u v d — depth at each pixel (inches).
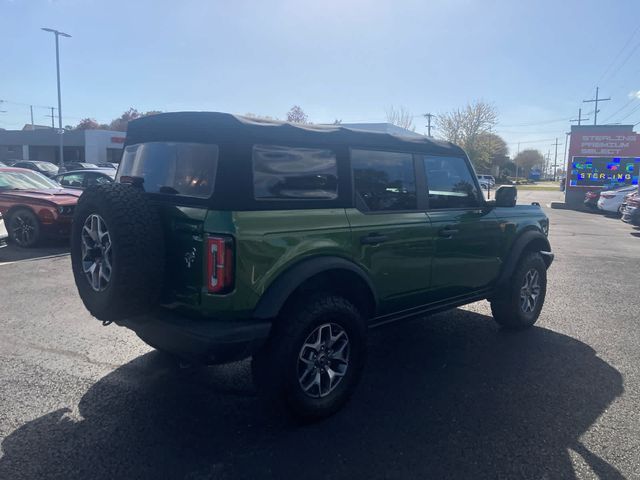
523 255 226.7
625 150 1063.0
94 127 3553.2
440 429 140.2
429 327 233.1
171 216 134.3
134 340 204.5
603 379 174.9
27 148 2105.1
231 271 125.9
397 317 174.6
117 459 123.8
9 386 162.4
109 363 181.8
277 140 138.6
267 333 130.2
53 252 389.1
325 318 140.7
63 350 192.9
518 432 138.9
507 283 216.4
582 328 232.8
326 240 143.6
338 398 146.6
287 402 135.9
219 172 129.6
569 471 121.5
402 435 136.9
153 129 153.8
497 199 208.5
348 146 156.7
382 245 159.5
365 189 160.1
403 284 170.2
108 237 133.7
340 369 148.0
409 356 195.6
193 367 179.5
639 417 148.0
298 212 139.7
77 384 164.6
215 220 126.0
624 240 551.8
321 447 130.6
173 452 127.3
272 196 136.2
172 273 135.5
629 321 243.8
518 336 220.7
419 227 172.4
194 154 138.2
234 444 131.5
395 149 172.1
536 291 233.8
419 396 160.7
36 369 175.5
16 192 419.2
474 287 203.2
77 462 122.1
